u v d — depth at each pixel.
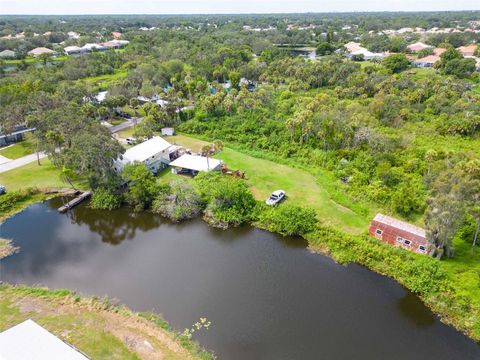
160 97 99.31
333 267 36.56
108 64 135.75
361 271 35.84
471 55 136.75
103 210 48.50
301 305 31.88
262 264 37.41
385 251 36.69
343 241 38.75
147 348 26.75
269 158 61.25
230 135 70.94
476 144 62.47
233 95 88.69
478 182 34.81
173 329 29.17
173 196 47.44
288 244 40.53
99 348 26.41
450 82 91.88
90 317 29.77
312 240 40.50
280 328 29.52
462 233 38.16
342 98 92.75
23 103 75.25
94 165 48.12
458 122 66.62
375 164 53.00
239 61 130.00
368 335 28.81
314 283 34.47
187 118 81.75
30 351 23.81
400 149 57.06
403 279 33.94
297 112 71.00
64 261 38.22
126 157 55.81
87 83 108.19
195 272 36.34
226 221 44.41
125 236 43.06
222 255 39.06
